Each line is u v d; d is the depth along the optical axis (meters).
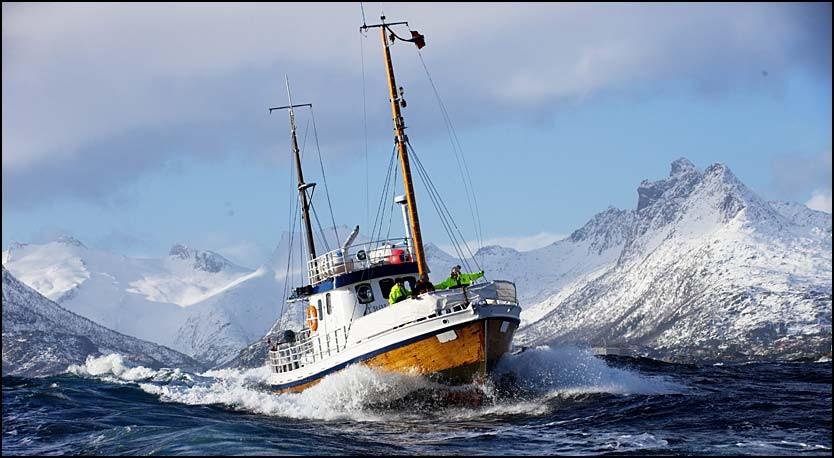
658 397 40.12
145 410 45.41
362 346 43.75
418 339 41.66
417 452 32.03
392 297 44.00
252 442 33.69
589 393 41.62
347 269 46.97
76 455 33.69
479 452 31.61
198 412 44.94
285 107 59.03
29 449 35.69
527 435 34.22
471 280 44.72
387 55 46.31
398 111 46.03
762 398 39.59
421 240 45.16
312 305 48.56
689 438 31.95
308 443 33.75
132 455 32.56
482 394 42.06
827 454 28.95
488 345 41.34
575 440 32.75
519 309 43.78
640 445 31.27
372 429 37.62
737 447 30.30
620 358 84.31
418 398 42.59
